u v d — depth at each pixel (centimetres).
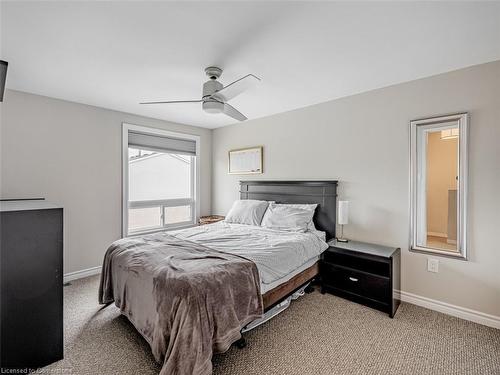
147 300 175
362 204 294
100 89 280
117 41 187
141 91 287
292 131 361
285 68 231
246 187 414
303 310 245
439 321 225
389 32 175
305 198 340
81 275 326
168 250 215
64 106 313
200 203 466
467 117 224
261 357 179
